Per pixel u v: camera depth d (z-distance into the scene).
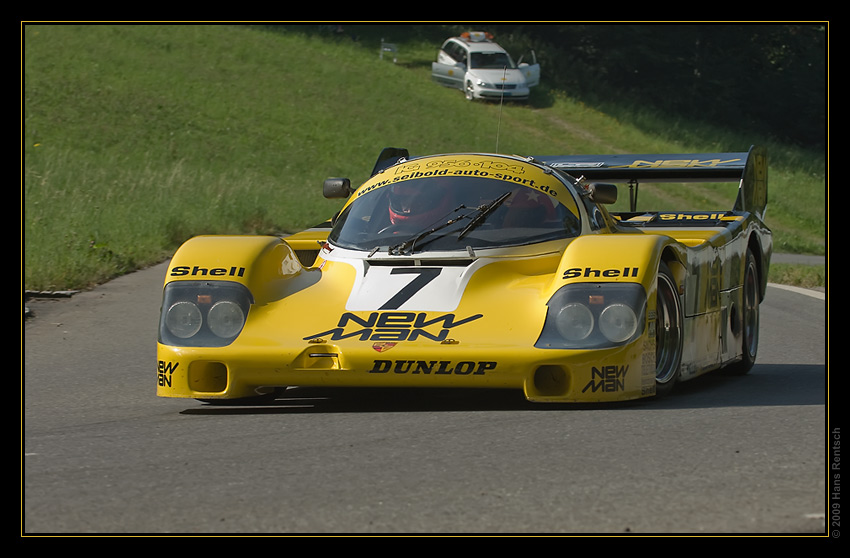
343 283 13.16
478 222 13.70
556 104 107.31
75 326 21.92
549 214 14.04
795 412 11.84
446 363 11.66
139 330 21.48
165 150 71.94
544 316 11.98
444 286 12.72
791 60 131.00
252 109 86.94
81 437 11.20
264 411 12.62
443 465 9.54
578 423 11.19
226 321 12.45
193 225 42.12
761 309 26.23
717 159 20.50
